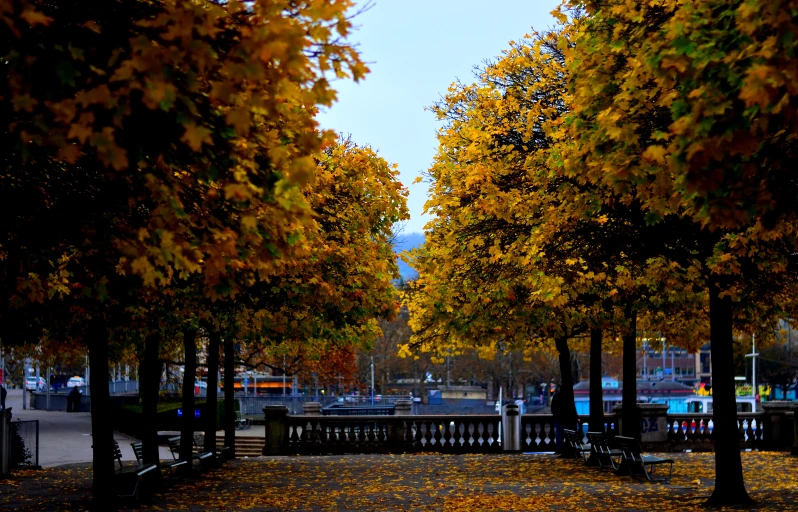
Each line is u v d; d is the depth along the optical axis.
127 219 9.02
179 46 6.96
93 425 15.09
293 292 17.89
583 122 11.54
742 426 29.36
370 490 18.33
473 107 22.36
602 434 21.75
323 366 46.81
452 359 95.88
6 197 8.76
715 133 7.56
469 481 20.08
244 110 6.69
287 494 17.64
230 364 27.27
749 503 14.31
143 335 18.14
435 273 21.45
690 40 7.65
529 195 16.84
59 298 13.18
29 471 22.27
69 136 6.43
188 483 19.75
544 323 21.17
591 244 16.11
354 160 19.16
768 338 22.22
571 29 14.73
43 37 7.13
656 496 16.17
